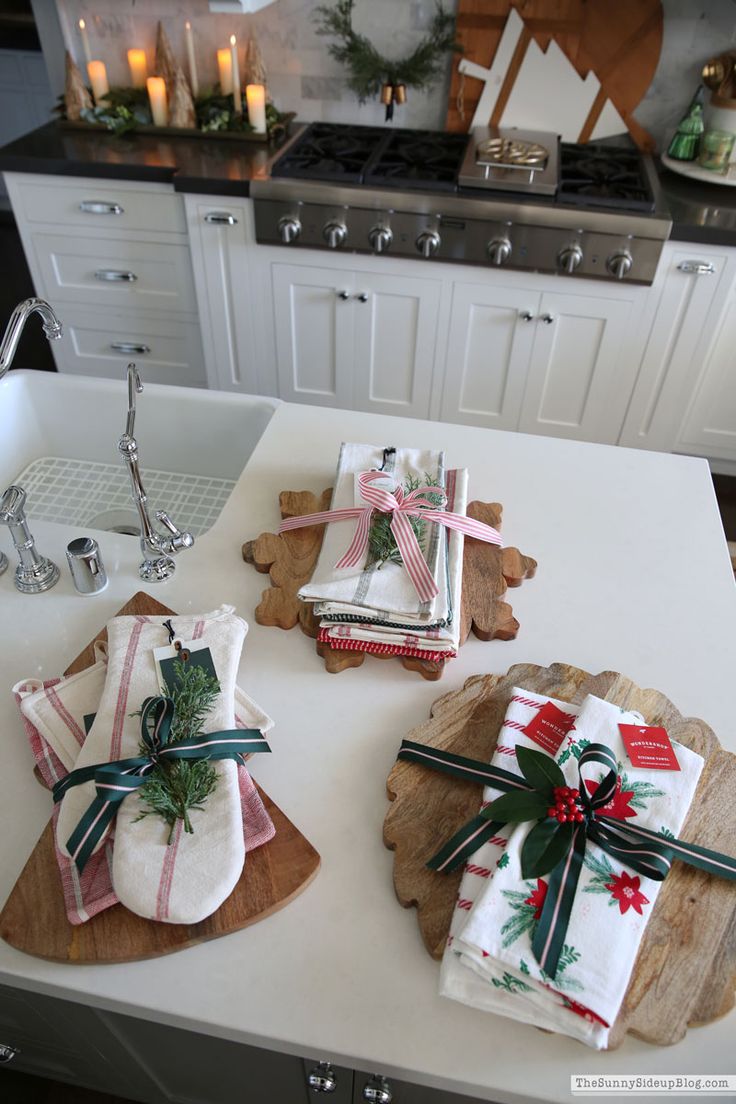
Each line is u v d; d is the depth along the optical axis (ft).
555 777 2.71
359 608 3.32
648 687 3.37
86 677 3.12
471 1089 2.30
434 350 7.97
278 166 7.27
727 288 7.01
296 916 2.60
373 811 2.89
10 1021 3.52
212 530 4.09
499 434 4.76
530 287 7.32
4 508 3.42
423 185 7.03
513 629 3.53
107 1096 4.46
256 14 7.96
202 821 2.62
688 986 2.38
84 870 2.58
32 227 8.10
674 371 7.68
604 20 7.43
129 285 8.43
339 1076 2.85
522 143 7.51
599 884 2.48
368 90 8.20
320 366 8.41
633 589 3.83
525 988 2.31
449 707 3.17
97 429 5.15
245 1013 2.38
